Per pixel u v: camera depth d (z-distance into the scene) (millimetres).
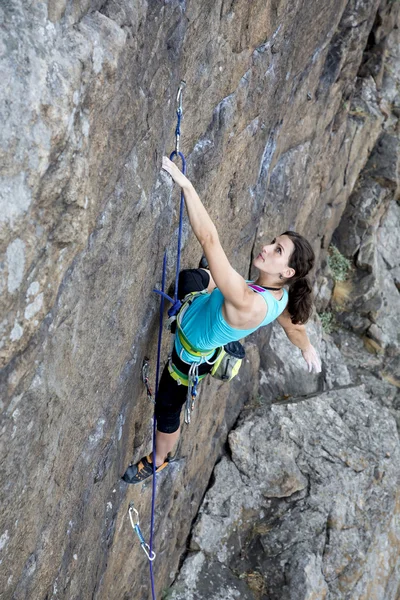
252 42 3855
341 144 8852
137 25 2236
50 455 2594
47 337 2232
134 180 2652
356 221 10148
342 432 8070
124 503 4422
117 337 3055
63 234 2014
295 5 4410
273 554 7199
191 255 4172
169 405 3668
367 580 7438
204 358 3314
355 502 7633
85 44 1897
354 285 10109
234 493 7438
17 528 2469
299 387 8680
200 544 7094
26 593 2816
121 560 4883
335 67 7004
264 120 4871
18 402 2137
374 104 9727
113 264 2699
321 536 7301
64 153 1889
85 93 1950
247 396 8164
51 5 1780
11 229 1740
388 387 9594
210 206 4348
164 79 2727
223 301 3025
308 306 3385
